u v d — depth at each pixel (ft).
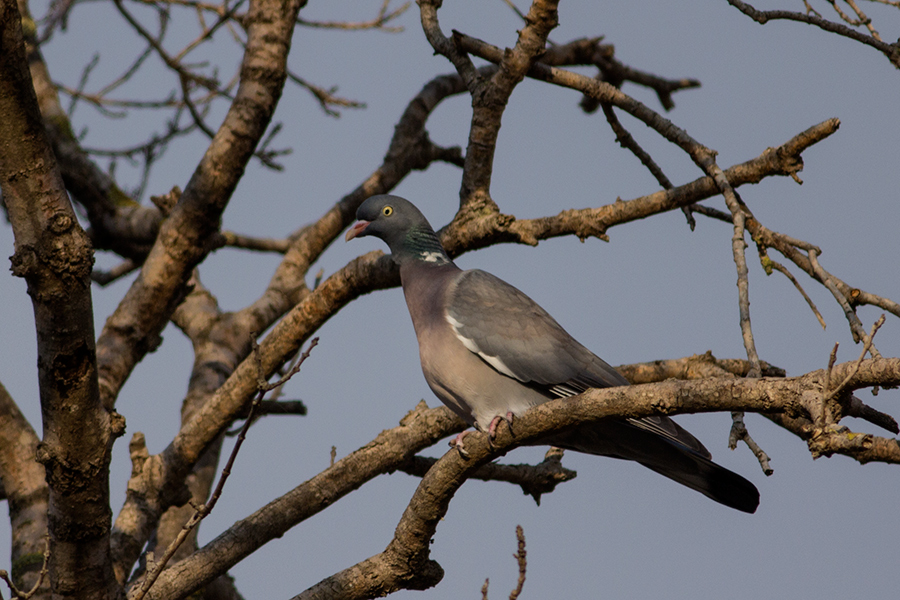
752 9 34.76
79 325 23.80
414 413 36.17
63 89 53.88
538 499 37.52
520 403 32.40
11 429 38.22
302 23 53.26
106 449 25.32
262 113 39.86
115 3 49.24
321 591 29.14
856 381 20.80
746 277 26.91
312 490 33.60
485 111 39.63
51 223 23.04
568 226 38.06
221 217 41.34
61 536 26.02
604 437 30.83
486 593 24.00
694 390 22.47
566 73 39.73
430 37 42.83
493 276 34.68
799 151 33.94
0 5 21.74
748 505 29.50
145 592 24.16
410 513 28.63
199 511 23.95
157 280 40.63
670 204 37.11
